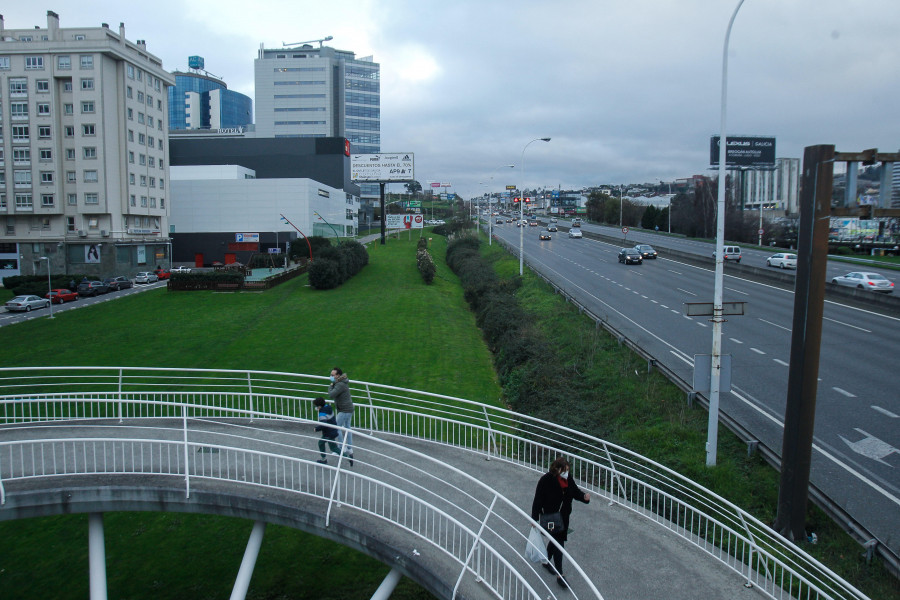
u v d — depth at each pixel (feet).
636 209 437.58
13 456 35.24
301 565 42.09
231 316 129.59
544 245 260.42
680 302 113.09
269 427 42.34
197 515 48.47
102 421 43.01
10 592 39.96
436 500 32.12
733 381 63.26
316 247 245.65
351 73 652.07
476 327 119.85
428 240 302.04
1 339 110.11
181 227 271.28
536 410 60.49
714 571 27.30
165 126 245.04
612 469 34.94
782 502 35.04
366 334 109.60
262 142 346.13
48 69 207.21
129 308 141.59
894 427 50.01
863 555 32.53
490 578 25.11
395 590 38.58
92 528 31.86
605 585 25.90
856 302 107.96
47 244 213.05
